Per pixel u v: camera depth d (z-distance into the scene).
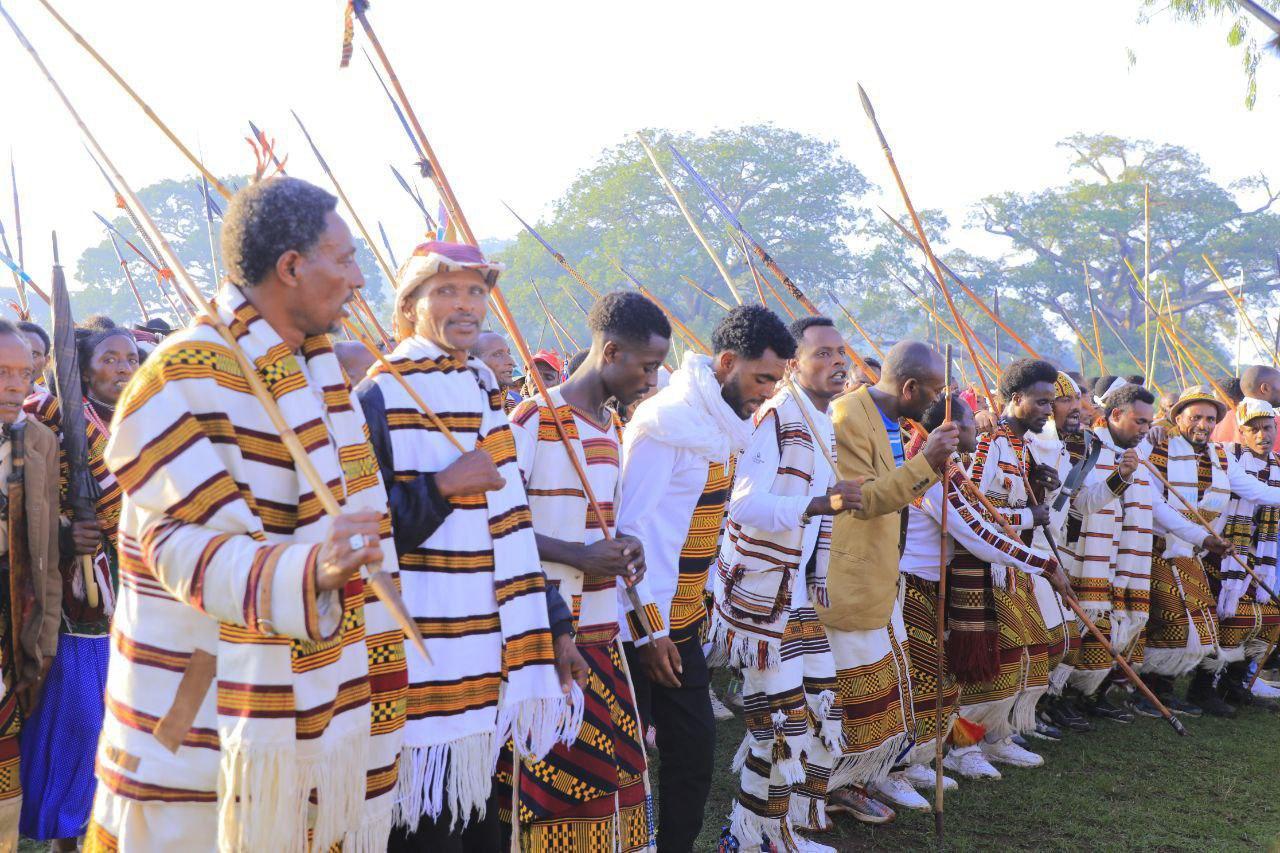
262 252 2.27
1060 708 6.64
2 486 3.81
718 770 5.50
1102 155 60.69
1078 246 57.00
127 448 2.14
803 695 4.25
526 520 3.03
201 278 49.94
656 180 53.62
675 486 3.80
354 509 2.45
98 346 4.21
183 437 2.13
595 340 3.61
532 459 3.40
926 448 4.20
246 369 2.19
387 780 2.57
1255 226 57.28
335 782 2.29
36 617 3.79
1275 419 7.96
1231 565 7.13
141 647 2.22
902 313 55.81
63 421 3.92
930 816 5.07
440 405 2.91
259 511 2.23
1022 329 57.16
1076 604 5.40
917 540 5.34
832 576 4.54
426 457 2.85
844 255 57.84
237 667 2.18
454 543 2.87
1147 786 5.57
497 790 3.42
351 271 2.35
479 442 2.96
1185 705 7.20
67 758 3.94
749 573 4.23
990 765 5.70
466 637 2.86
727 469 4.01
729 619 4.26
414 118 3.09
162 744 2.21
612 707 3.46
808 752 4.38
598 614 3.48
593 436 3.57
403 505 2.76
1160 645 6.92
